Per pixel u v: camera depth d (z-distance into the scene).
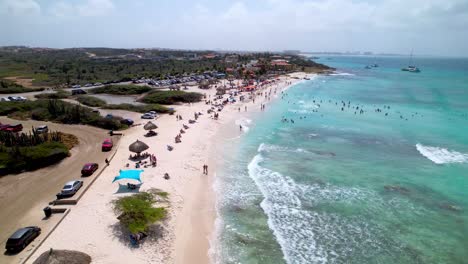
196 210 25.12
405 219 24.39
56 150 32.50
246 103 75.56
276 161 36.53
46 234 19.92
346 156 38.38
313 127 53.31
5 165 29.11
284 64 183.38
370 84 122.31
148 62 189.75
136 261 18.39
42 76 116.69
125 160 33.44
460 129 52.50
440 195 28.25
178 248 20.19
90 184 27.08
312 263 19.45
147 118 53.88
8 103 54.69
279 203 26.78
